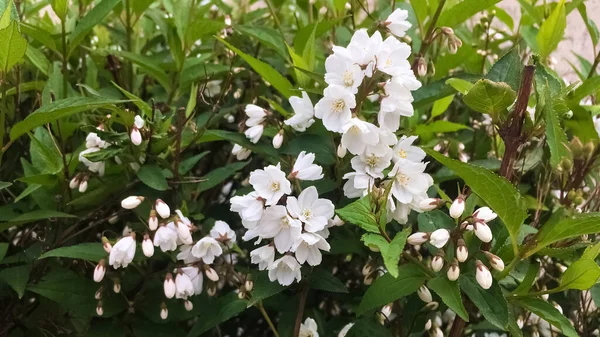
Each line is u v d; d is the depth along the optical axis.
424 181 0.23
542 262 0.30
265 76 0.29
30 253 0.28
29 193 0.28
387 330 0.26
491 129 0.35
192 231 0.27
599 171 0.29
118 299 0.28
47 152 0.28
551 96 0.22
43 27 0.38
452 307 0.20
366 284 0.27
